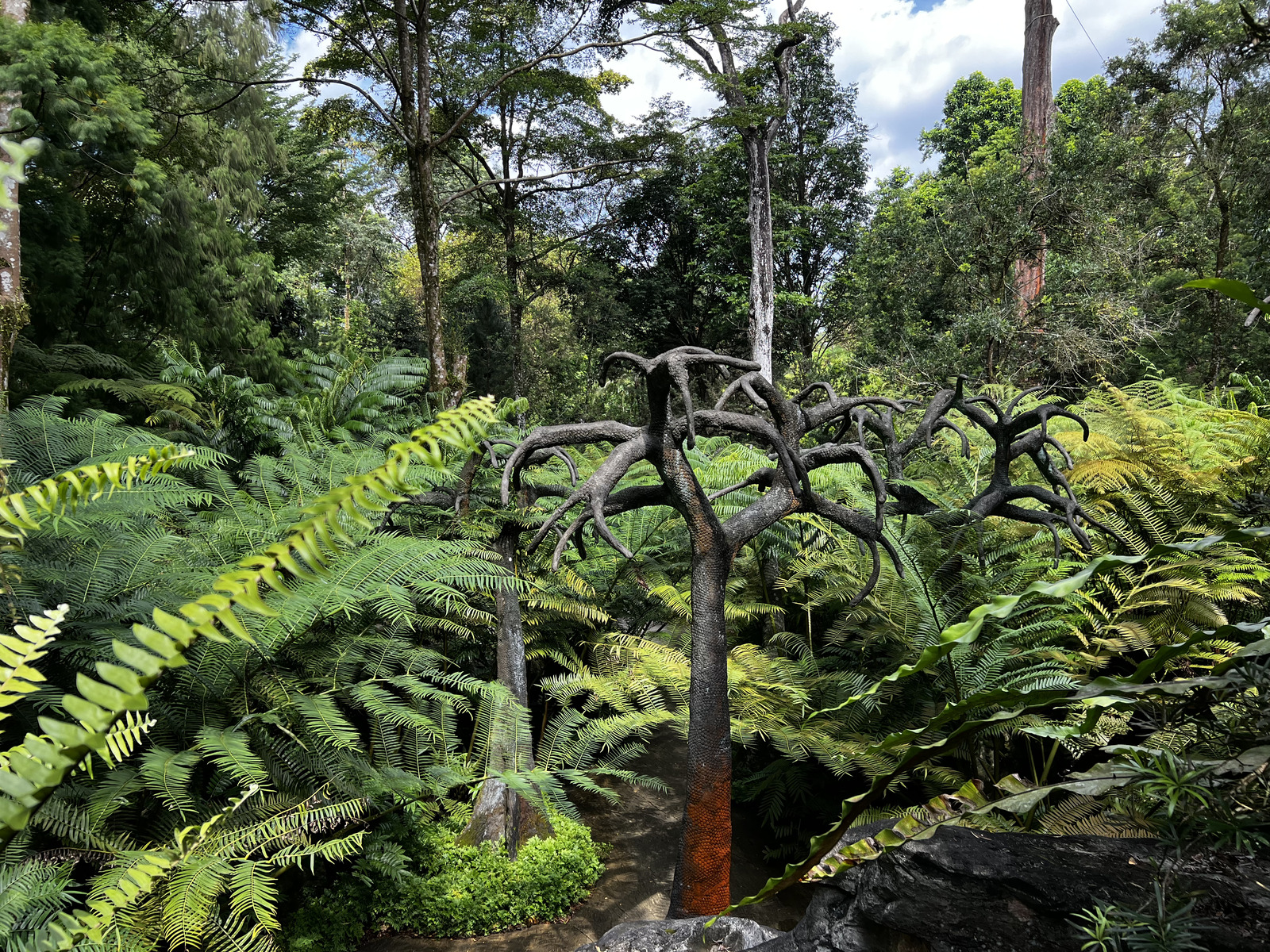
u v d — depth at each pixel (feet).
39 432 13.23
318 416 23.61
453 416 2.23
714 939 7.30
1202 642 2.70
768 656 16.84
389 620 14.49
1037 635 12.99
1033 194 38.91
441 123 46.73
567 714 15.58
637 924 7.93
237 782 11.15
